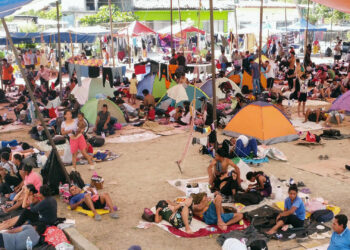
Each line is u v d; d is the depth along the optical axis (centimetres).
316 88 2256
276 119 1416
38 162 1204
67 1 4966
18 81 3297
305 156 1262
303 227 788
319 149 1332
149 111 1758
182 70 1881
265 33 4197
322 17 5253
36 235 757
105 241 773
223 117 1630
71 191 915
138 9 4750
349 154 1272
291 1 4875
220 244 748
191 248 740
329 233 775
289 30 4172
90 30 3409
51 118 1775
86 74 1853
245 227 808
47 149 1385
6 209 915
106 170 1177
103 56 4125
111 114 1683
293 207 779
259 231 786
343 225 631
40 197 841
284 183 1028
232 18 4766
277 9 3912
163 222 841
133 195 989
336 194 962
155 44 4591
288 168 1155
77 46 4591
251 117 1423
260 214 843
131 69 3569
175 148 1383
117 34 3894
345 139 1446
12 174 1092
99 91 2006
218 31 4841
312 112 1686
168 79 1903
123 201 955
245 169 1062
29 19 4728
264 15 3909
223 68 2706
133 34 3831
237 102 1783
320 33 4919
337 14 5141
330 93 2223
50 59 3656
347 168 1130
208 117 1631
